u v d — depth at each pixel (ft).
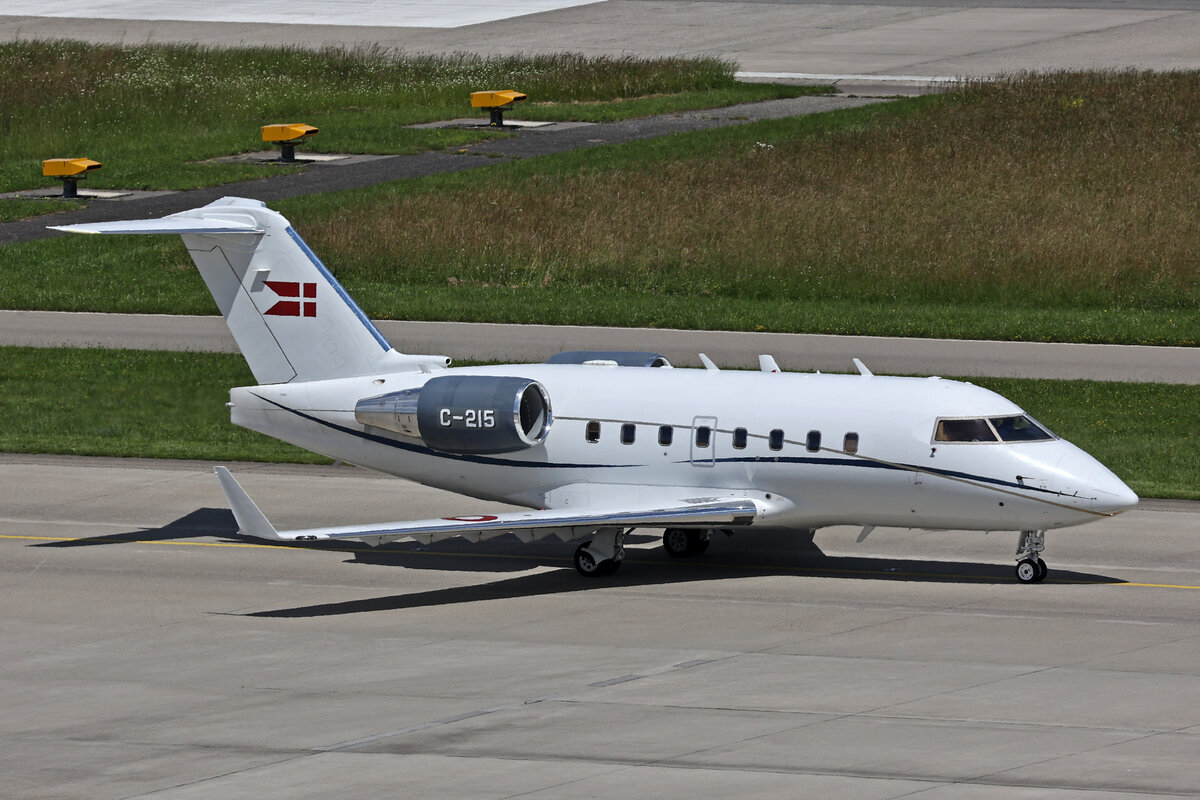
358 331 364.79
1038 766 223.30
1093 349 566.77
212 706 258.16
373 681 270.67
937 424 325.62
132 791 219.82
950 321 602.85
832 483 330.34
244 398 370.53
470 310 625.00
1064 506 317.01
